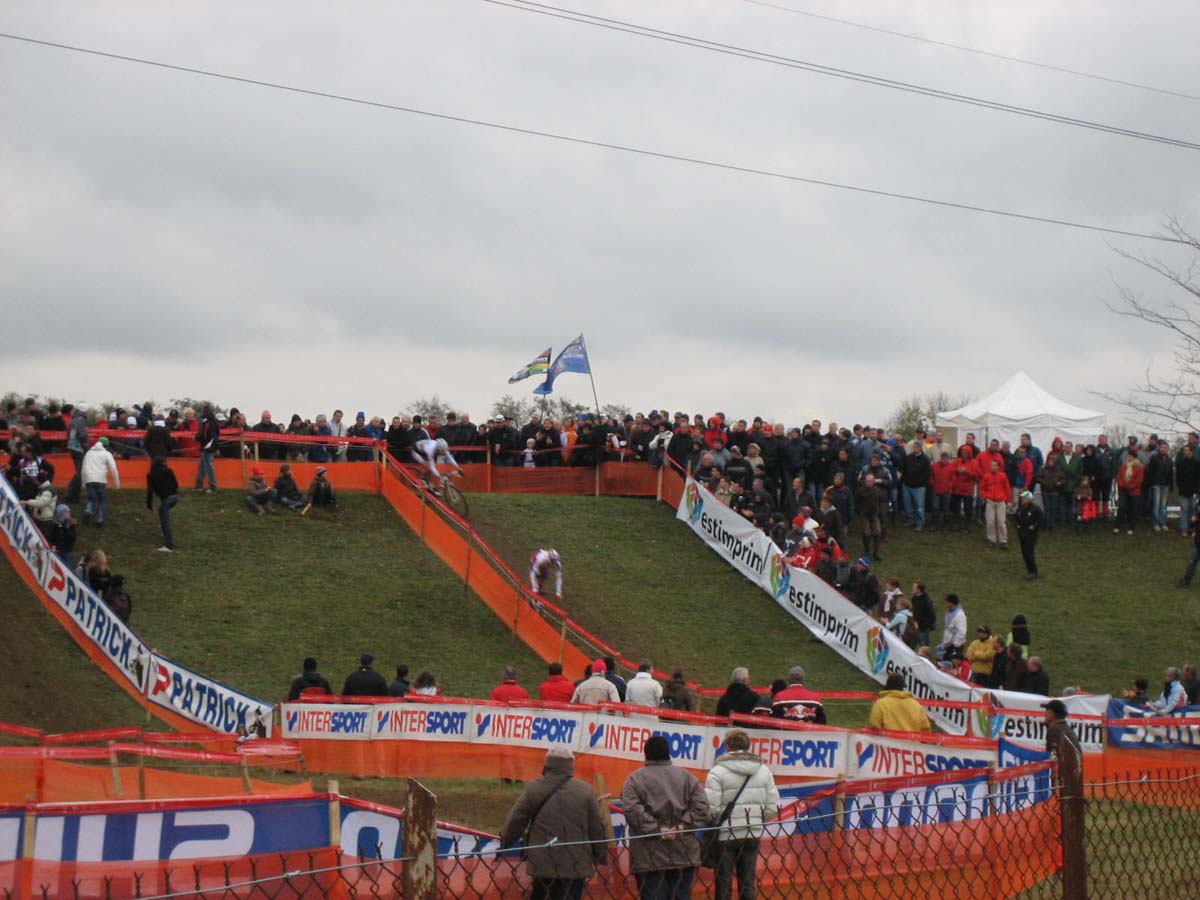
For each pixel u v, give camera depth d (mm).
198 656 21875
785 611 27609
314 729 17078
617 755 15188
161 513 25891
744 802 8172
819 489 32469
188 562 25703
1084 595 29844
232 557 26297
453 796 14469
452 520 28531
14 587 22594
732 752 8375
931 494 34094
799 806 8117
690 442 33125
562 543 29750
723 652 25438
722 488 31109
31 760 11133
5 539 23797
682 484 32500
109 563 24969
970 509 33531
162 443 28719
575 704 15672
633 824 7496
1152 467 34219
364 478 31000
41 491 24109
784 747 14039
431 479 30562
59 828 5938
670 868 7066
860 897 7410
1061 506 34906
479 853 5504
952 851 7855
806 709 14828
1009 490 32781
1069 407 39344
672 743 14875
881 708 14594
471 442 33500
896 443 34062
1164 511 34406
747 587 28781
